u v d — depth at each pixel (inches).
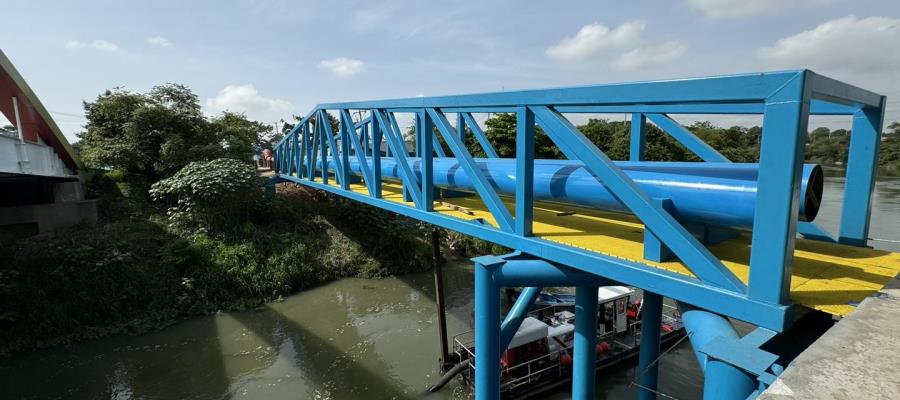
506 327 219.8
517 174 178.7
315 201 872.9
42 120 527.8
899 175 1403.8
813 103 169.9
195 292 566.6
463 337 503.2
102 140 765.9
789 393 69.4
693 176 142.5
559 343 436.5
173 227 644.7
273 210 746.8
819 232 171.9
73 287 506.9
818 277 126.2
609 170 136.5
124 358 449.7
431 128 244.2
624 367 456.4
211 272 590.6
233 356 458.9
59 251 532.1
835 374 74.2
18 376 414.6
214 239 637.9
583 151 143.3
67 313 490.0
